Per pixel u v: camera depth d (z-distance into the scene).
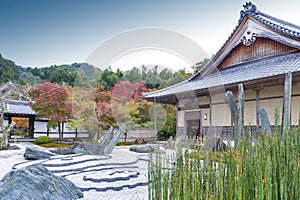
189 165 1.29
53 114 10.35
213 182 1.22
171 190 1.28
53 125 11.95
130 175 3.69
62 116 10.48
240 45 9.05
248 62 8.61
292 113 6.97
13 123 9.79
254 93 7.98
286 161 1.17
